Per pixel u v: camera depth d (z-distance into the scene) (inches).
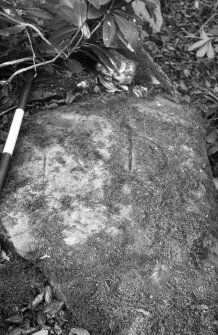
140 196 80.5
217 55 157.6
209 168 96.6
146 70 117.9
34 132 89.9
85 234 73.5
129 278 69.9
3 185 78.9
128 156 87.2
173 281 71.4
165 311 67.7
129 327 65.3
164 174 86.2
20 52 98.1
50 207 76.3
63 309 67.8
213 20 172.7
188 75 147.4
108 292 67.9
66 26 94.1
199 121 112.0
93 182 81.1
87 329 66.0
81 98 102.0
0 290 67.9
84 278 69.0
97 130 91.6
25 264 71.0
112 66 100.9
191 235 78.2
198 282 72.5
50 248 71.4
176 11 172.9
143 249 73.7
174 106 109.4
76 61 100.5
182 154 93.0
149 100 107.5
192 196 85.0
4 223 73.7
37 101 98.6
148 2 99.8
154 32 154.8
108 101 101.5
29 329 65.3
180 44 157.6
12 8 85.2
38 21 106.1
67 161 84.2
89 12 94.6
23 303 67.5
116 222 75.9
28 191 78.4
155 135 94.7
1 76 98.4
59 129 91.0
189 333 66.8
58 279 69.2
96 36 107.6
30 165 82.8
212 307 70.3
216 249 78.4
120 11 98.4
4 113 93.7
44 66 99.9
